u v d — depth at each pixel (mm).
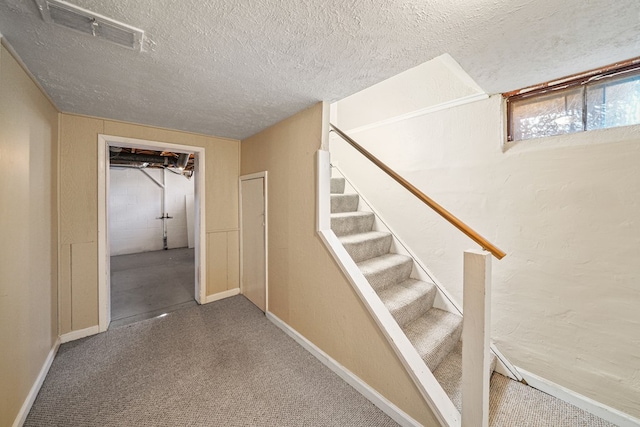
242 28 1031
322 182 1842
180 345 2066
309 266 1969
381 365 1453
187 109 1994
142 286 3592
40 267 1591
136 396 1511
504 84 1556
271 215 2453
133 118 2221
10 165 1193
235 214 3146
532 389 1587
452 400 1343
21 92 1312
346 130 2873
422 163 2162
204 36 1086
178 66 1342
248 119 2240
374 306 1485
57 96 1729
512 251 1662
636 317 1262
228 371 1749
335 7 907
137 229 6277
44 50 1188
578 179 1403
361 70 1387
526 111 1646
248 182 2914
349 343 1653
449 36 1085
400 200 2348
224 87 1596
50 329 1797
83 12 930
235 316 2584
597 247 1358
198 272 2932
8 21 980
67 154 2074
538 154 1538
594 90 1396
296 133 2082
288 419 1370
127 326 2373
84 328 2174
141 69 1373
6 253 1153
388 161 2439
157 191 6547
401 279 2135
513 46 1155
